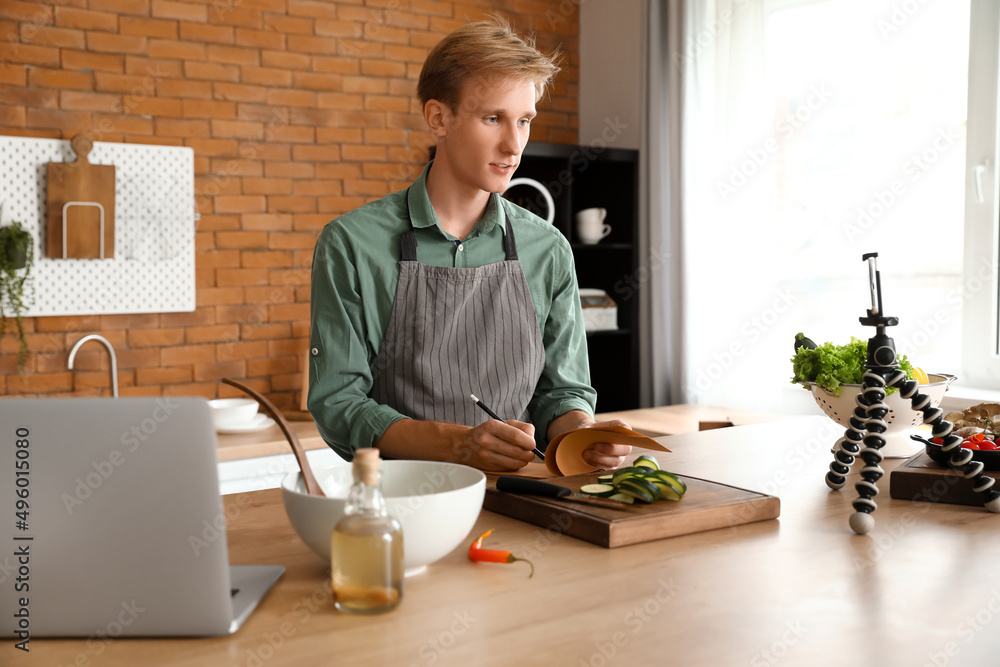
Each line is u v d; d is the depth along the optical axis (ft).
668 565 3.31
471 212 5.47
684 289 11.91
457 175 5.18
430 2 12.60
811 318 11.10
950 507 4.19
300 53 11.54
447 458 4.57
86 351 10.31
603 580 3.13
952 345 10.10
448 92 4.95
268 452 9.27
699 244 11.89
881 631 2.69
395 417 4.82
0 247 9.46
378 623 2.74
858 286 10.70
